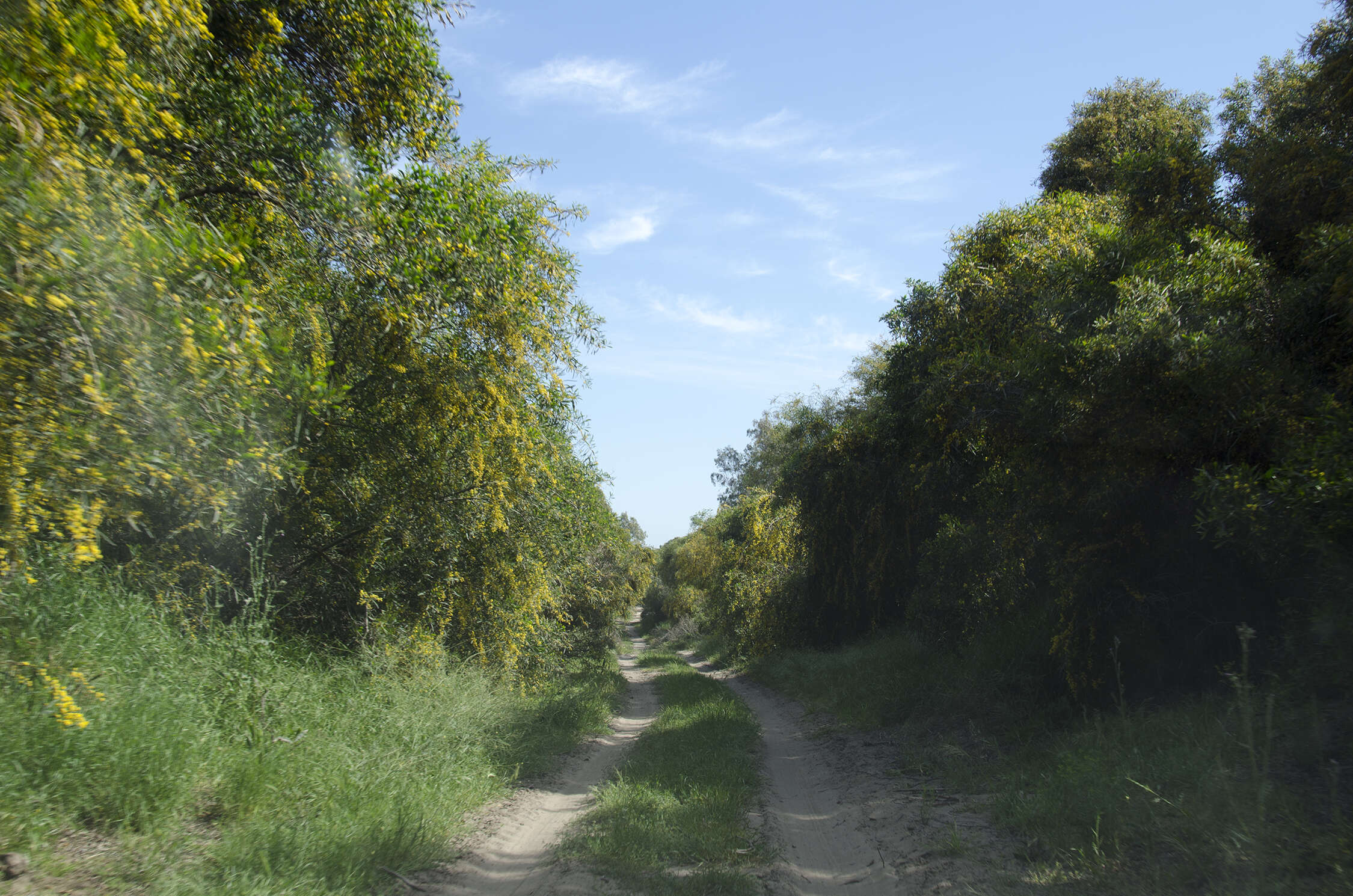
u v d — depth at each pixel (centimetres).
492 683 1162
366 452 946
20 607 540
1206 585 763
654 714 1755
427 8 866
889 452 1748
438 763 775
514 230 944
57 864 423
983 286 1074
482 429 973
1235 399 644
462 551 1094
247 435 557
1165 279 745
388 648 930
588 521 1471
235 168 723
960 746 986
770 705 1880
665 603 5859
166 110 637
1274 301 709
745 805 782
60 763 482
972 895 494
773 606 2483
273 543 898
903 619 1984
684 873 560
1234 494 596
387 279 828
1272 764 568
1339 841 440
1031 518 918
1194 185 900
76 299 424
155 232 501
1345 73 755
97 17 468
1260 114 903
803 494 2209
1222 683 748
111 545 734
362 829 555
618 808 711
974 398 943
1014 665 1062
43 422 430
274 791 584
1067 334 824
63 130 479
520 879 540
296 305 773
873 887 550
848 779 945
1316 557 565
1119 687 838
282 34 738
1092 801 598
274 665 729
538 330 990
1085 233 964
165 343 473
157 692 579
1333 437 533
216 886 429
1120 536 791
